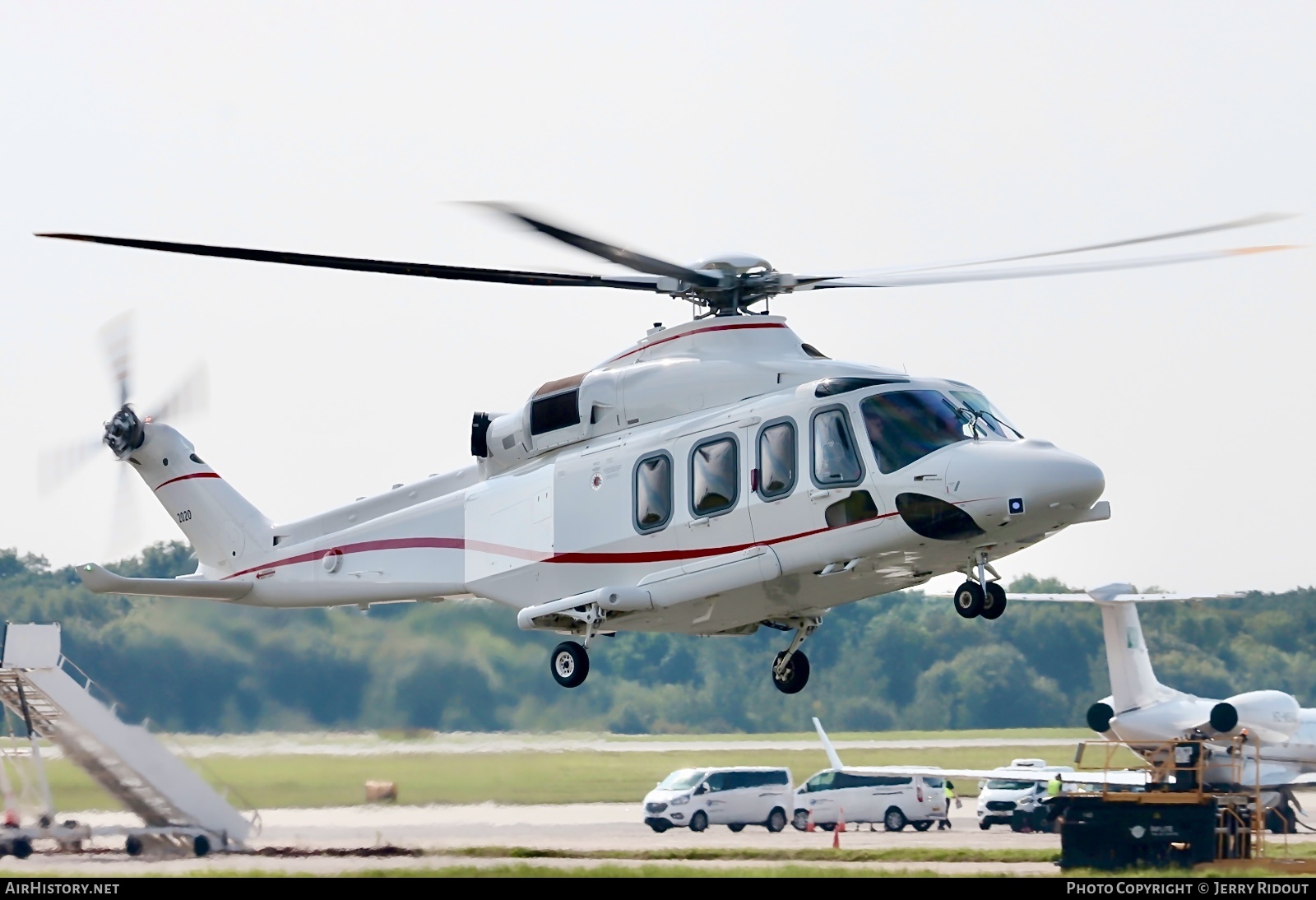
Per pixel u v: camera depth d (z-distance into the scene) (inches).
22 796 2711.6
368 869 2370.8
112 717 2770.7
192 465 2822.3
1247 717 3651.6
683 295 2169.0
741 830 4092.0
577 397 2177.7
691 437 2027.6
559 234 1827.0
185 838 2672.2
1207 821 2815.0
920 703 7834.6
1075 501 1809.8
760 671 6870.1
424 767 2810.0
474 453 2341.3
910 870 2659.9
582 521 2128.4
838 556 1914.4
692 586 2000.5
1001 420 1959.9
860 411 1913.1
